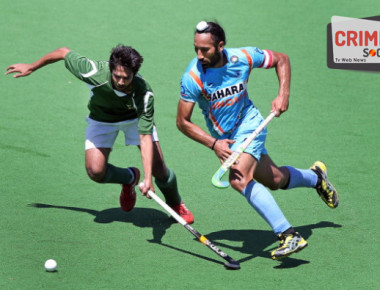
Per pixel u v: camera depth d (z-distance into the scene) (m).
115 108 22.41
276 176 22.47
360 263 21.42
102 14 41.84
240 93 21.27
